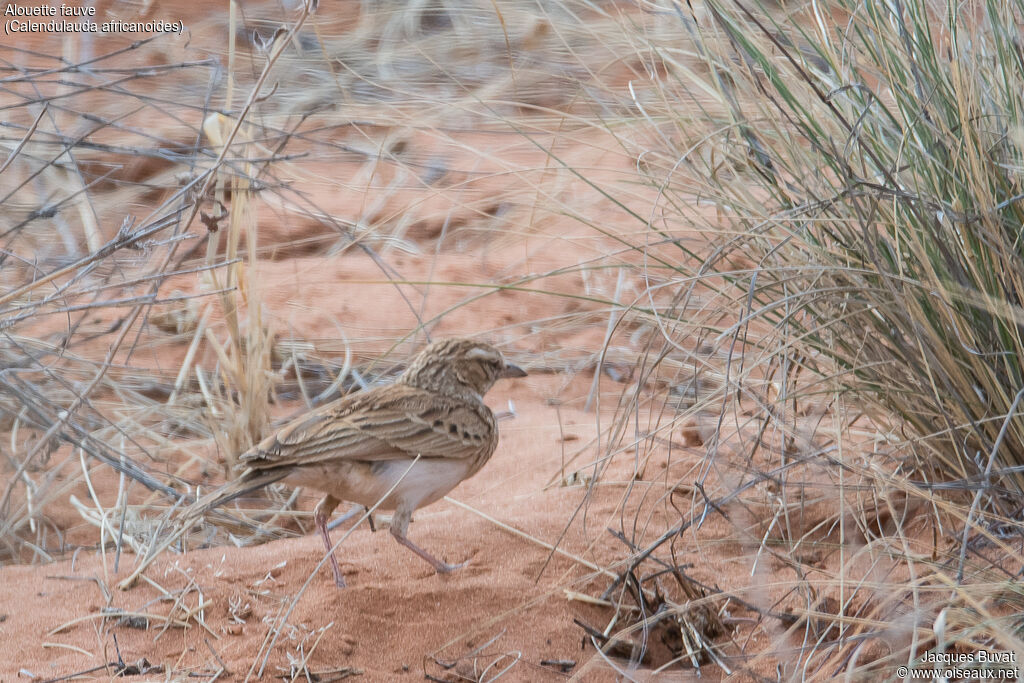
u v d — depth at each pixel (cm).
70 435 1280
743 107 1161
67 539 1184
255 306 1348
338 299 1794
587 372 1631
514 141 2062
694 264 1305
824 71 1165
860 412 1148
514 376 1186
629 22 1291
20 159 1756
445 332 1705
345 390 1540
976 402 962
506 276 1870
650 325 1487
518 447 1391
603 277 1803
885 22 1068
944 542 997
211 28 2539
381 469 1030
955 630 856
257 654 910
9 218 1648
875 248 997
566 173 1495
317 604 980
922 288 959
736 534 1088
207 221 1162
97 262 1298
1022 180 962
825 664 884
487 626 979
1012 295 949
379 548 1092
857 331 1020
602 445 1332
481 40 2294
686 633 971
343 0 2584
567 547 1095
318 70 2338
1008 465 959
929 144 1002
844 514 1075
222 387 1512
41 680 874
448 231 1956
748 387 1123
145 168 2005
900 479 943
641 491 1198
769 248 1061
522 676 926
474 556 1081
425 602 999
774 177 1088
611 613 1008
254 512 1245
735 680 912
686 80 1266
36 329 1588
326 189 2048
